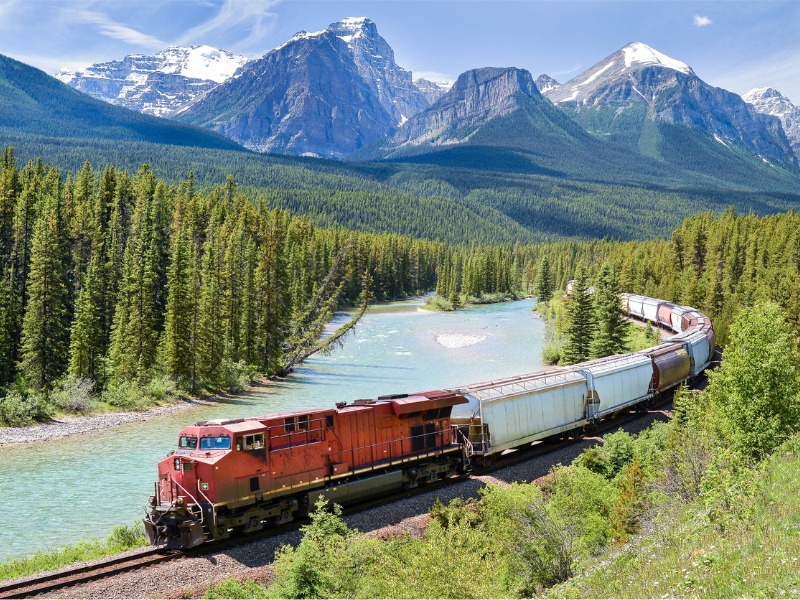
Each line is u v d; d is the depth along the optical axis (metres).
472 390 38.94
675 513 24.20
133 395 60.28
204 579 23.14
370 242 183.38
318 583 20.95
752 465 25.66
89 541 29.30
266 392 69.12
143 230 80.94
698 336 66.12
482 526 27.70
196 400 64.50
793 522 15.73
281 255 92.19
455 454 36.75
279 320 83.38
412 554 22.19
